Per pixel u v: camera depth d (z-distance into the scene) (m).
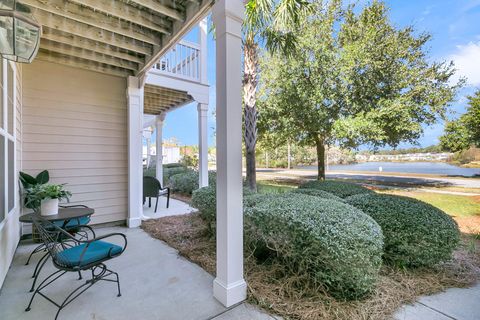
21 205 3.23
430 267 2.37
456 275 2.29
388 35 6.88
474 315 1.73
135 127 4.13
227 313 1.78
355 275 1.80
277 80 7.38
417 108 6.64
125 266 2.57
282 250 2.13
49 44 3.27
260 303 1.86
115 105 4.12
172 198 6.75
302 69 6.80
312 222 1.97
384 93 6.91
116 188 4.14
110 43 3.12
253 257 2.49
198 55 5.64
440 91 6.74
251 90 5.22
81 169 3.82
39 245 3.12
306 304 1.81
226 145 1.88
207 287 2.15
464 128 8.23
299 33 6.60
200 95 5.61
